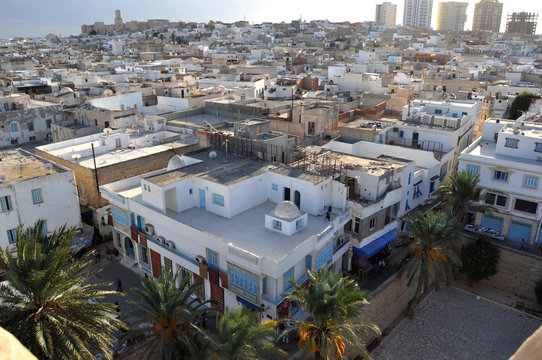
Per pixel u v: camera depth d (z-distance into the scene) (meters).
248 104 75.81
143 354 29.05
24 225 41.16
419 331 37.56
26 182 40.72
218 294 34.62
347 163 43.31
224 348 23.69
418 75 118.25
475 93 91.50
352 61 153.38
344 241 38.41
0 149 77.31
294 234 34.56
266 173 39.81
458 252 44.94
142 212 39.03
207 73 126.31
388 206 40.75
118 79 114.38
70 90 91.00
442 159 50.84
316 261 33.72
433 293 42.56
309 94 91.56
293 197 38.66
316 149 49.69
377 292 36.31
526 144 44.62
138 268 42.72
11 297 22.64
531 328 37.78
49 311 22.31
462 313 39.72
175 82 98.94
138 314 27.94
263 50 175.25
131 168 51.19
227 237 34.09
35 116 81.31
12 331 21.36
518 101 77.06
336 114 64.00
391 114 73.56
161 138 62.22
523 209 43.56
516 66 137.88
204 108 74.94
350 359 34.00
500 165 43.62
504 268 42.38
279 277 29.91
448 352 35.22
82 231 46.12
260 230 35.28
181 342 28.27
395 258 36.28
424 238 35.41
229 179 38.03
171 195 38.47
